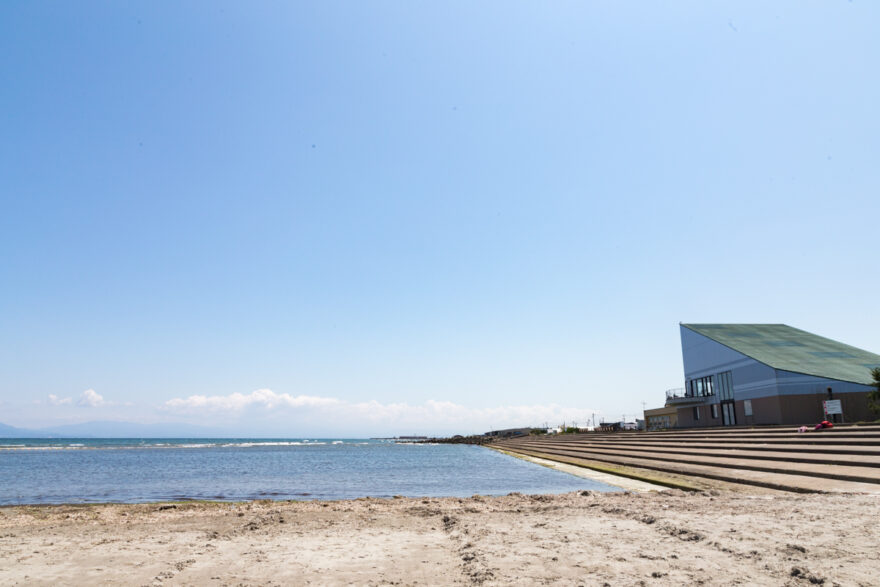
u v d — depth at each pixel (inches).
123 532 393.4
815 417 1598.2
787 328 2317.9
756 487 606.2
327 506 567.8
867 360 1847.9
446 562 278.1
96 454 2800.2
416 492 834.2
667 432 1941.4
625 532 328.2
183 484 1022.4
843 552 249.9
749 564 241.6
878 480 517.7
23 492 884.6
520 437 4542.3
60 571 278.4
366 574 256.8
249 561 289.6
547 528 352.5
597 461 1266.0
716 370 2037.4
